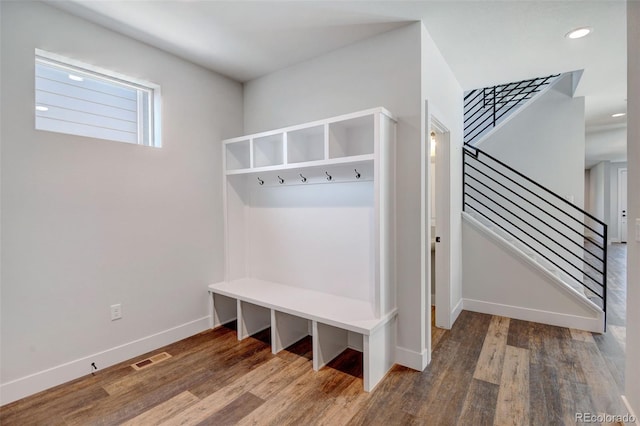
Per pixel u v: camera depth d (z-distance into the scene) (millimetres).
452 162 3127
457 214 3354
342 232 2660
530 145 4020
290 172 2967
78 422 1752
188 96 2869
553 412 1799
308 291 2822
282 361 2418
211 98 3064
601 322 2885
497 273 3355
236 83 3314
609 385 2047
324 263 2775
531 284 3189
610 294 4156
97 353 2295
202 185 2986
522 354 2480
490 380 2125
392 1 2025
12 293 1934
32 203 2008
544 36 2439
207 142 3029
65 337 2146
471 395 1965
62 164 2133
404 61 2320
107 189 2352
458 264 3385
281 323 2594
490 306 3398
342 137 2553
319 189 2789
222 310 3152
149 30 2375
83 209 2229
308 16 2193
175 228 2773
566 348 2572
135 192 2510
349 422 1741
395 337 2355
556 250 3912
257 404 1901
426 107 2340
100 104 2436
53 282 2098
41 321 2045
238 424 1732
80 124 2322
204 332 2965
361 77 2533
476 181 3971
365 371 2014
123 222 2439
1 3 1887
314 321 2254
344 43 2578
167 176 2713
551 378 2137
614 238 9195
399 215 2342
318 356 2279
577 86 3492
